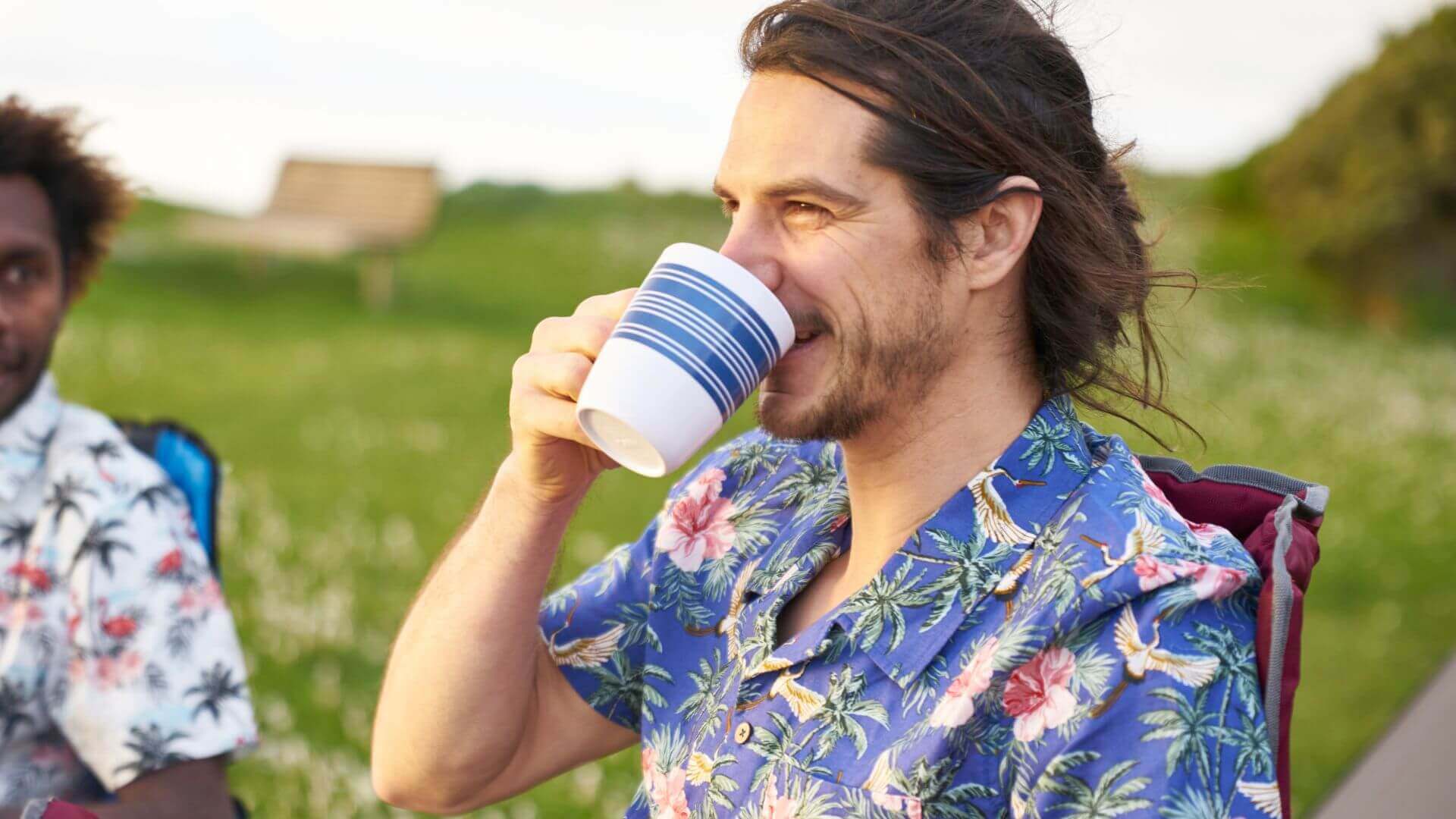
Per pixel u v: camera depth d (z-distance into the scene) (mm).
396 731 1531
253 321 15109
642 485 7699
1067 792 1081
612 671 1566
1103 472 1249
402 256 19688
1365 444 9680
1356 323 18922
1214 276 1509
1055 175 1270
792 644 1267
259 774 3996
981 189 1228
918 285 1225
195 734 1911
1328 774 4062
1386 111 20359
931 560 1235
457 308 16969
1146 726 1063
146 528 1973
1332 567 6555
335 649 5121
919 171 1205
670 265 1205
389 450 8930
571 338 1281
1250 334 14516
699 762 1329
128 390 10641
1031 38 1293
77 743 1921
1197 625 1104
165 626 1941
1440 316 19469
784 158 1220
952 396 1278
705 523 1517
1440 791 3289
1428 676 4977
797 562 1382
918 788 1145
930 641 1201
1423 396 12047
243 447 8859
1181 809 1037
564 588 1615
